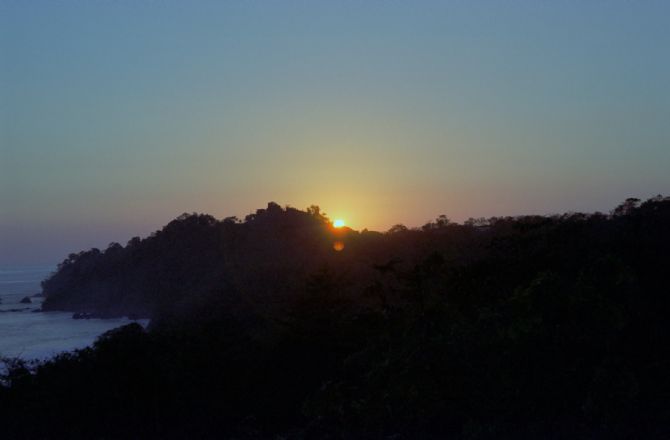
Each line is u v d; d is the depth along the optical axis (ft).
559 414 33.30
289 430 47.83
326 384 41.19
